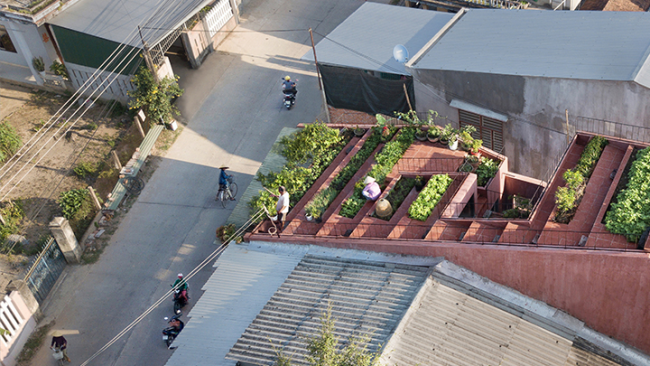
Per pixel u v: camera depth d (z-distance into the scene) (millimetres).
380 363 15477
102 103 33938
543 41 23953
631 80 20297
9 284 22688
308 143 24438
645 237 15508
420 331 16469
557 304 17297
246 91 34062
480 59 24125
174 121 32031
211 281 20141
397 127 23531
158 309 23922
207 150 31000
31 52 34219
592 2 31844
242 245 21438
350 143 24234
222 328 18453
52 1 32500
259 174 24625
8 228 27172
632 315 16266
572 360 16484
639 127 21359
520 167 25547
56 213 28250
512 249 16672
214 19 36156
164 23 31688
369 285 18188
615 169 18328
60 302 24656
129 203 28609
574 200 17422
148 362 22188
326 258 19703
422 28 29250
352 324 17031
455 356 15977
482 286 17672
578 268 16109
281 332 17547
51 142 32219
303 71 34938
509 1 30438
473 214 20438
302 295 18625
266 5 39906
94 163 30734
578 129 22672
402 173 21031
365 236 19359
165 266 25625
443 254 18031
